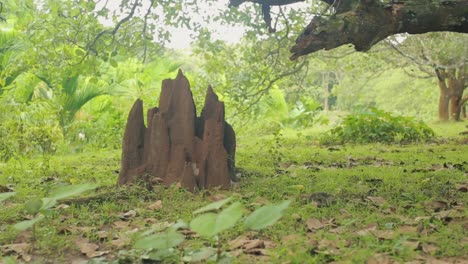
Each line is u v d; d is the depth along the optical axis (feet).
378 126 54.60
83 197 20.98
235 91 37.68
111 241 15.15
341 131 55.31
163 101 22.91
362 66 74.33
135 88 59.88
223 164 22.65
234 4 32.37
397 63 79.20
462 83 85.35
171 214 18.31
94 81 30.25
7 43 45.98
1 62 46.06
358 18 22.98
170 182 22.33
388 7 23.57
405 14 23.58
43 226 16.96
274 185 23.52
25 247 14.70
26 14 45.70
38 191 23.34
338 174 27.12
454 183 23.98
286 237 14.78
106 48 30.07
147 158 22.94
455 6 23.89
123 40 30.83
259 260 13.14
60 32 29.35
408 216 17.67
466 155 38.14
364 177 25.95
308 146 50.70
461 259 13.29
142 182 22.27
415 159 35.53
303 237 14.67
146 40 31.30
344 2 25.13
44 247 14.70
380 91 125.80
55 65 30.19
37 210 12.92
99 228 17.13
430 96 110.32
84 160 38.22
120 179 22.85
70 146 50.26
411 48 75.10
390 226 16.02
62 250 14.71
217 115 22.81
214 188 22.16
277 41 35.73
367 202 19.60
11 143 36.55
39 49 29.53
